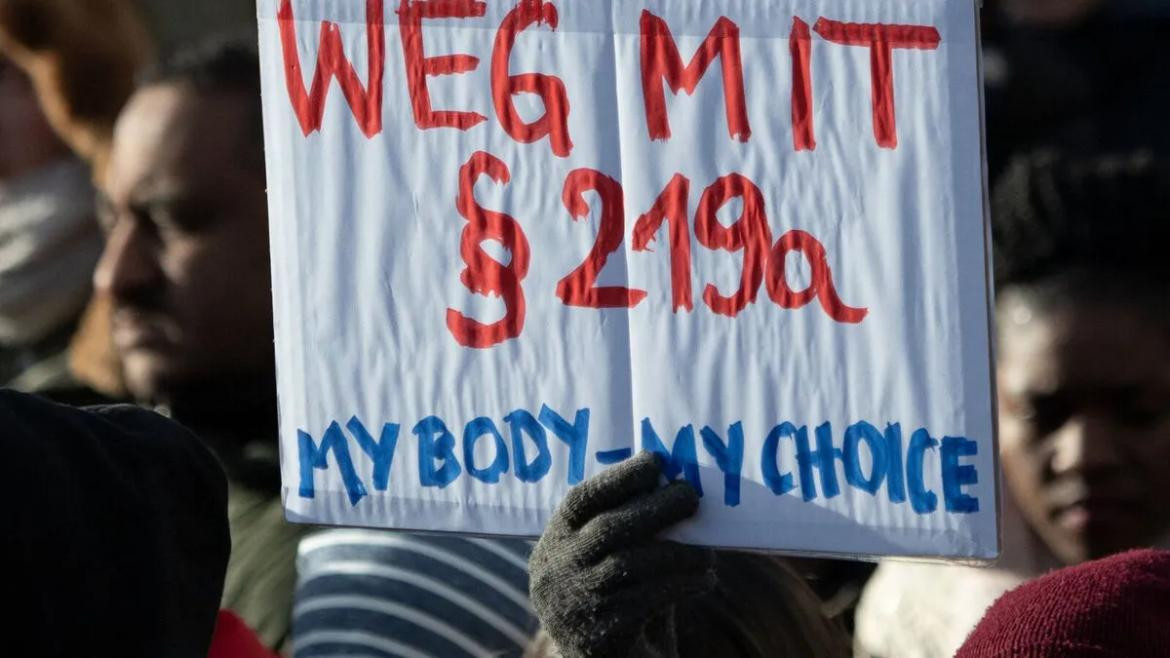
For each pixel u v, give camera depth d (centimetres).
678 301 625
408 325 638
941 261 611
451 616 810
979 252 610
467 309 635
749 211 622
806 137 621
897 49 616
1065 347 900
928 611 933
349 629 808
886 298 613
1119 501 901
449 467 636
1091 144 1381
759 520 617
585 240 630
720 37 625
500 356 633
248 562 919
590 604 588
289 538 926
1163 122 1383
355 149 643
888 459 611
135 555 561
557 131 633
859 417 614
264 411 1018
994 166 1397
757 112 623
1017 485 924
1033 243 922
